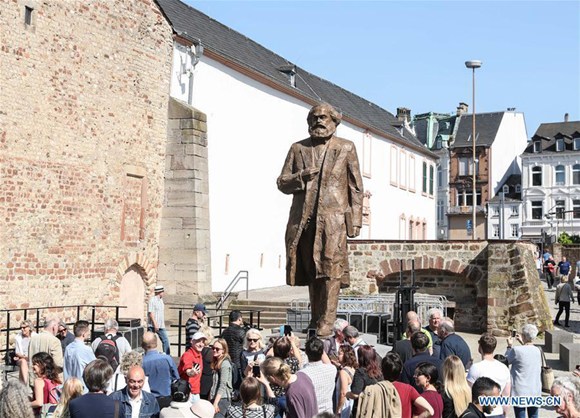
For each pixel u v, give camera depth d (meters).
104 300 22.36
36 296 19.78
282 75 38.59
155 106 24.62
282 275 36.62
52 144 20.36
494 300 25.11
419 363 8.45
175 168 25.06
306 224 12.27
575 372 8.07
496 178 91.12
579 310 31.73
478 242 25.95
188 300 24.64
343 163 12.29
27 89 19.53
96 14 21.94
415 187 59.28
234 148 31.11
